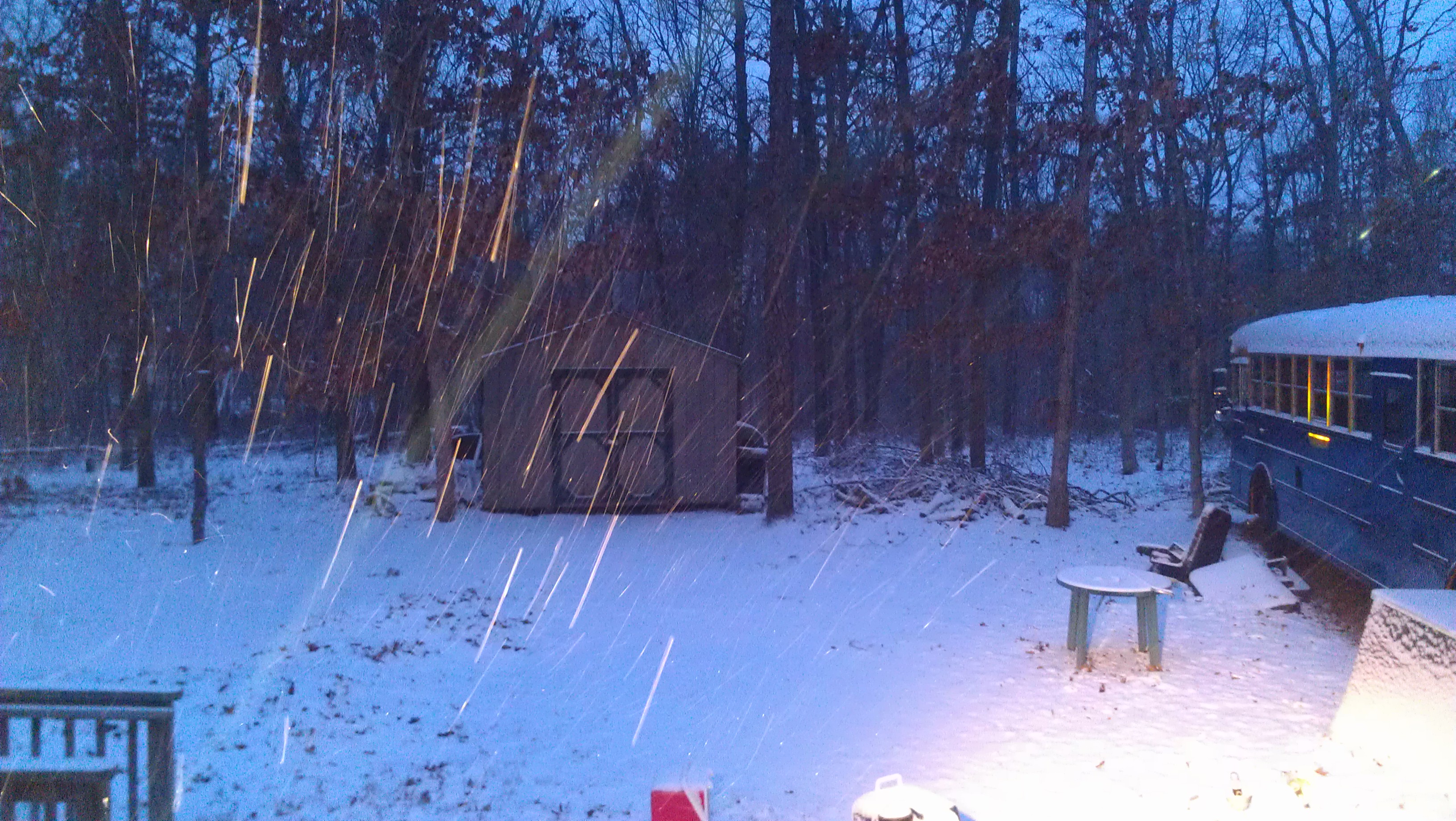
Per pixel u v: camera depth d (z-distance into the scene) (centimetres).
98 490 1838
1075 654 848
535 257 1495
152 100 1369
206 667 812
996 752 623
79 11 1333
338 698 737
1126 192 1617
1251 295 1980
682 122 2181
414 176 1403
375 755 627
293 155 1345
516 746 649
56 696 456
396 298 1391
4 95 1298
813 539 1395
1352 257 2098
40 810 446
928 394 2317
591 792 574
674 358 1581
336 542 1366
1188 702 712
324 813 539
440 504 1505
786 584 1159
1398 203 1980
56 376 2028
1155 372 2369
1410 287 1953
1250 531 1401
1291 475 1215
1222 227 2558
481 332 1545
